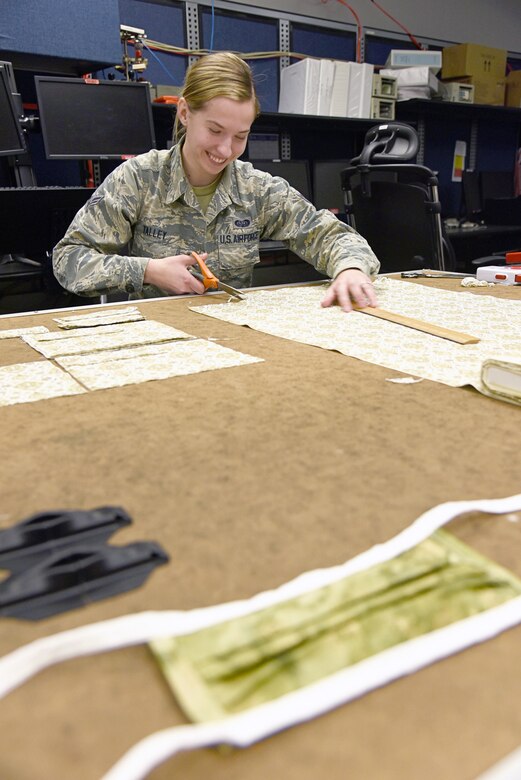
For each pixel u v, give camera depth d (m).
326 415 0.60
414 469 0.48
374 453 0.52
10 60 2.15
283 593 0.33
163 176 1.34
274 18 3.12
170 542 0.39
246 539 0.39
